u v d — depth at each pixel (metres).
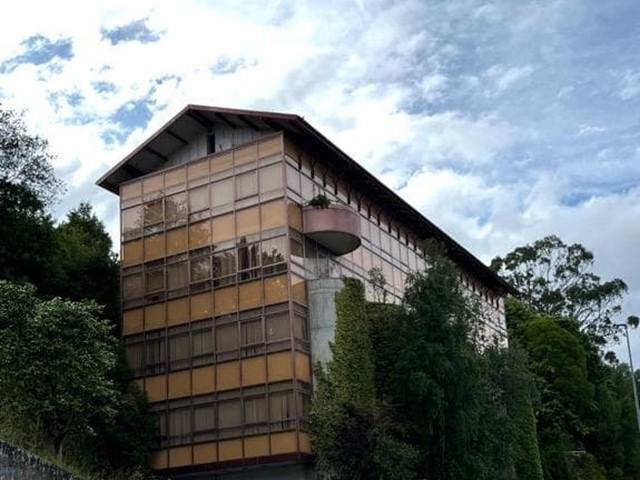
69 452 33.16
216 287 40.00
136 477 34.84
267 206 39.44
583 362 65.81
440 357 37.66
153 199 43.09
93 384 30.50
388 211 48.66
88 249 50.78
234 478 37.88
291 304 37.75
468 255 56.59
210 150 42.94
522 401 45.69
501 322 64.56
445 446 37.59
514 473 46.06
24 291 29.66
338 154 41.81
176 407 39.47
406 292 40.50
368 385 38.56
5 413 25.09
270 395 37.28
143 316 41.72
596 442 68.25
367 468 35.66
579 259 88.19
